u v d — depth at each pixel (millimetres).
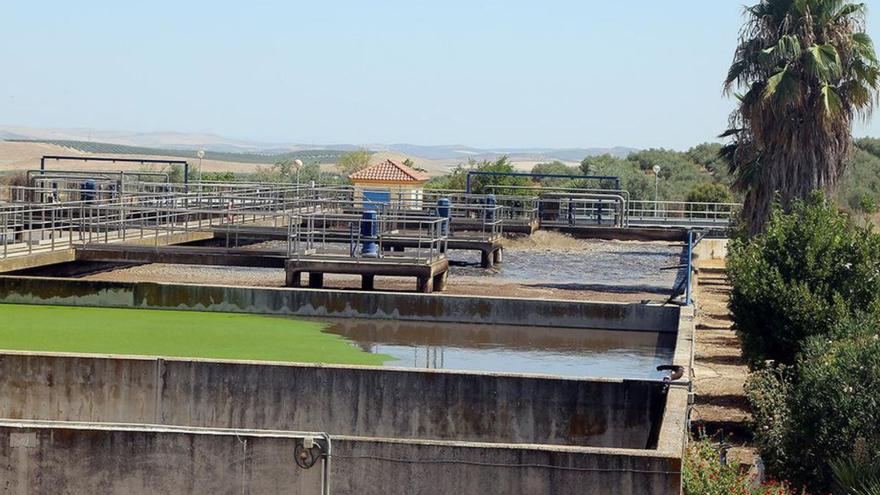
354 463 13094
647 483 12656
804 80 34219
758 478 14008
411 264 27672
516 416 17125
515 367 21312
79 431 13352
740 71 35000
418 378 17250
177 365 17609
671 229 41938
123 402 17703
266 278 31656
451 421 17219
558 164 97812
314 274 28641
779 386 16547
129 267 33250
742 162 36375
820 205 20422
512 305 25297
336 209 43094
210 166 166125
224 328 24281
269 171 90875
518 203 52656
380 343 23328
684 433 14070
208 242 35031
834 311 18109
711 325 25594
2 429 13367
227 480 13250
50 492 13422
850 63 34406
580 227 43156
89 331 23500
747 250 20438
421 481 13016
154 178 62125
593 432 16953
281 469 13188
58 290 26922
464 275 33469
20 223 31281
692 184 76875
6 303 27031
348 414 17359
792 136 34219
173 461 13297
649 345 23812
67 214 36781
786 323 18328
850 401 14562
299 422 17438
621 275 35031
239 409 17516
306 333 24016
